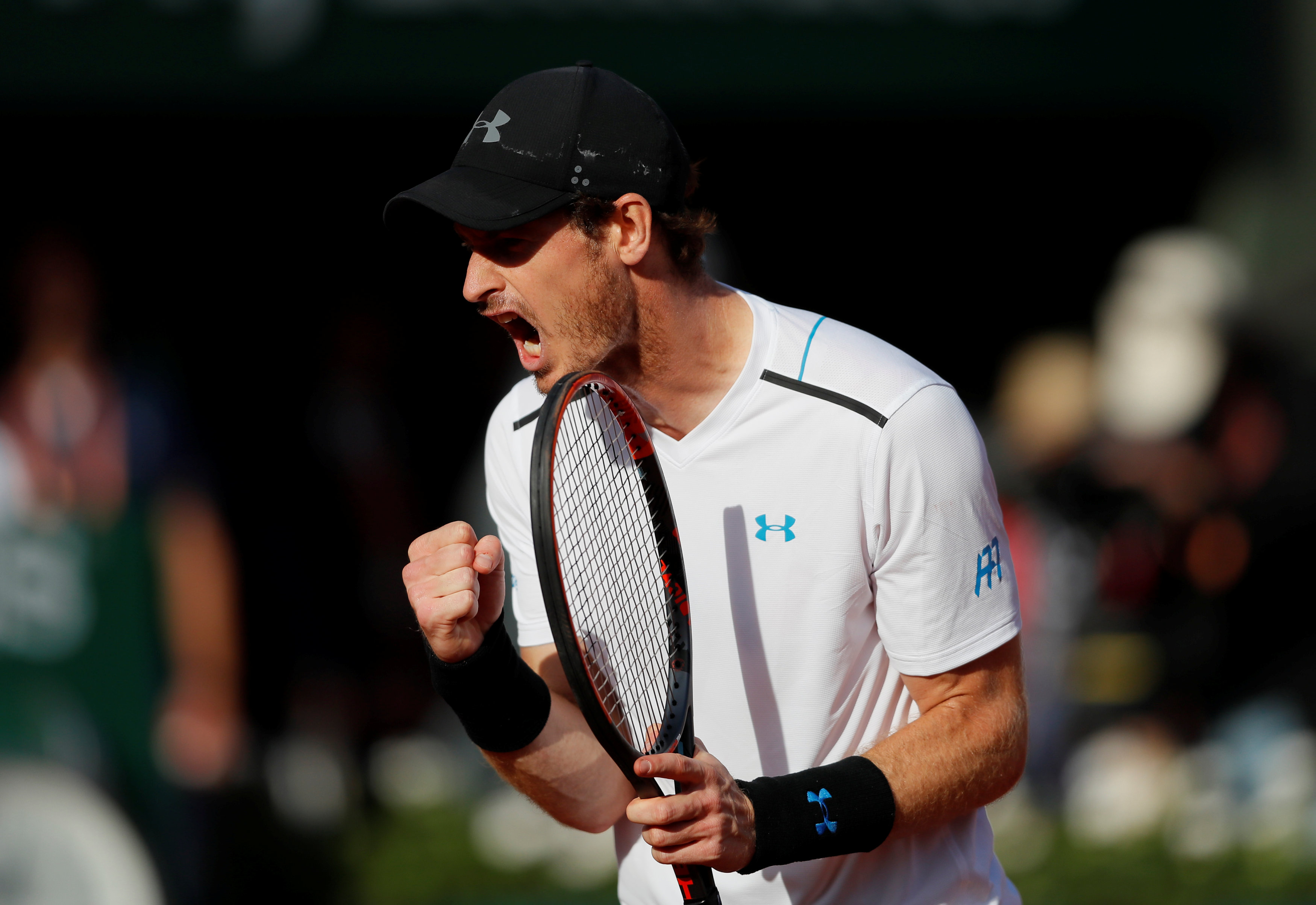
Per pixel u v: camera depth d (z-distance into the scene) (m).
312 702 19.61
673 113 25.45
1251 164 26.83
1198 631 18.55
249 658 19.28
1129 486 19.09
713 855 7.29
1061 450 19.83
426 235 8.49
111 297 27.77
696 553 8.45
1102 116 25.78
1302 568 18.30
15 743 15.61
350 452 21.67
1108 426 20.23
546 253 7.84
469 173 7.91
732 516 8.36
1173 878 16.50
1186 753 18.34
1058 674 18.69
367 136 27.47
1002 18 24.39
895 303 30.08
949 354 30.20
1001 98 24.55
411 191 7.87
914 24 24.27
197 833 16.20
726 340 8.34
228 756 16.52
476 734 8.36
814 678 8.38
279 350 28.09
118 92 23.03
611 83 8.05
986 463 8.34
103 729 15.87
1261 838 16.92
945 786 7.93
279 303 28.36
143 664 16.06
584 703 7.24
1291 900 16.50
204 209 28.08
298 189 28.20
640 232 7.88
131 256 27.94
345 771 18.62
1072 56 24.56
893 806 7.75
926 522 8.07
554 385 7.51
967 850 8.67
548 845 17.17
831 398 8.18
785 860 7.57
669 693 8.20
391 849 17.00
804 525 8.26
